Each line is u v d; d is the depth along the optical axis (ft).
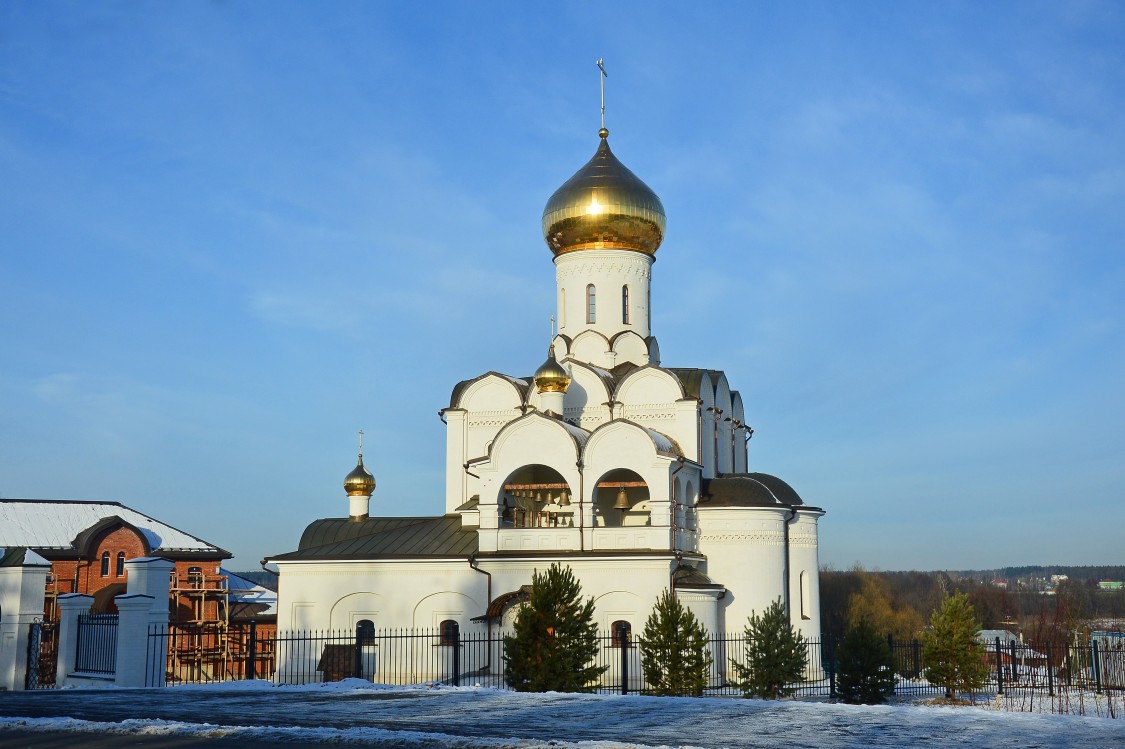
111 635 117.91
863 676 129.39
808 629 167.63
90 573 229.66
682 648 124.47
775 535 164.66
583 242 184.24
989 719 74.43
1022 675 172.55
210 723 72.38
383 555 159.74
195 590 232.12
